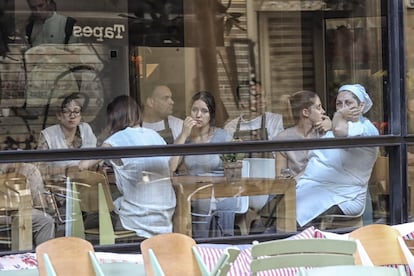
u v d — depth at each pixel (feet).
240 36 39.78
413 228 21.33
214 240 23.13
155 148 22.45
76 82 34.06
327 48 37.99
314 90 38.19
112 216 22.89
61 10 34.27
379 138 24.54
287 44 40.06
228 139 28.96
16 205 22.13
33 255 19.45
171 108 30.09
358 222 25.29
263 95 39.09
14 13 32.94
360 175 25.38
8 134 31.09
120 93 35.63
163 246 16.55
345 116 26.18
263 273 17.78
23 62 32.83
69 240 15.93
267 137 30.42
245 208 24.29
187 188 23.59
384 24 28.14
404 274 13.98
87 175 22.95
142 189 23.04
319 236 19.93
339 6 37.22
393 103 25.00
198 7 38.68
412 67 25.84
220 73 39.04
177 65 37.99
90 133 27.53
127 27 36.50
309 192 25.00
